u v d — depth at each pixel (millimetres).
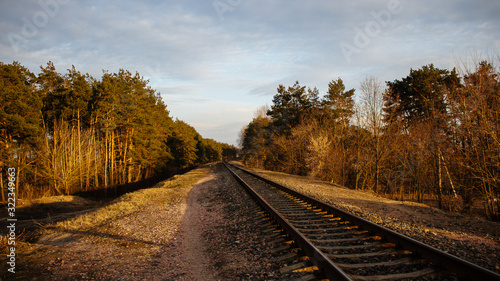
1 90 21938
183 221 9531
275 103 43969
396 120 25953
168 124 55000
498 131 14336
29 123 23812
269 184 17328
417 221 8227
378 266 4543
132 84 36438
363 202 11688
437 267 4418
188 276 4961
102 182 34625
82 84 30344
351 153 30328
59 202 23062
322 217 8086
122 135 36688
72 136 28844
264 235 6715
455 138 17234
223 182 21453
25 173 26016
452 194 20969
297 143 37562
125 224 8781
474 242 6137
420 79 25453
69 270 5129
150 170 51438
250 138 64312
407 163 24062
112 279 4805
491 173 14906
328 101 36281
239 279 4574
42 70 30375
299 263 4773
